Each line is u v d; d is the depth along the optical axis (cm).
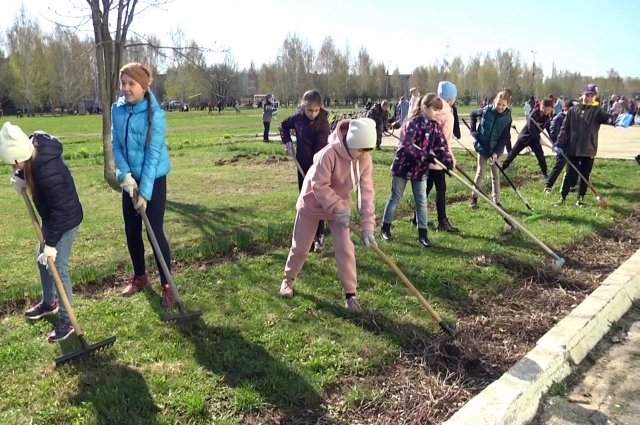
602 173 1170
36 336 426
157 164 458
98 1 1033
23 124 4031
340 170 453
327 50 7325
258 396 346
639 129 2955
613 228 761
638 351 441
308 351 404
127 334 424
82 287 528
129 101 448
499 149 814
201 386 355
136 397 342
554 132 1141
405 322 455
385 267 575
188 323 442
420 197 648
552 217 802
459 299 509
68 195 404
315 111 617
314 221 480
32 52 6200
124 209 482
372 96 7650
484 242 666
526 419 353
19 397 344
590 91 861
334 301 492
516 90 7744
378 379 378
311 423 329
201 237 680
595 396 380
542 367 387
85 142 2289
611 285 535
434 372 392
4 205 899
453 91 711
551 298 525
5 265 581
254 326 439
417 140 641
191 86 6419
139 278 510
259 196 944
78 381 362
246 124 3594
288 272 498
